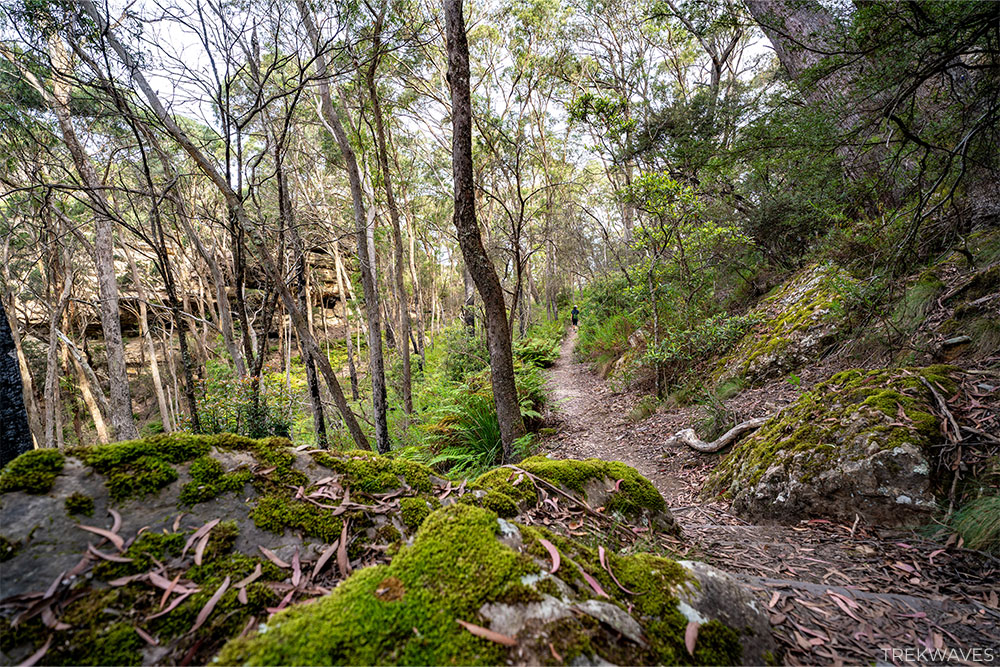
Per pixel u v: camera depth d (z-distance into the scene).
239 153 5.21
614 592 1.39
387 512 1.76
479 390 7.91
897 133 3.68
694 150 7.43
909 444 3.02
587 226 21.64
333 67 6.83
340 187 17.62
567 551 1.52
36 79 6.98
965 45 2.58
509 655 1.05
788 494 3.39
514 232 7.70
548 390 8.95
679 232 7.59
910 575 2.33
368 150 10.37
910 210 4.15
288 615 1.12
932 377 3.47
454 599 1.17
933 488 2.85
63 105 6.60
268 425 6.88
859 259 5.40
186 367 6.32
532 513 2.17
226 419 6.74
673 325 8.25
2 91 6.91
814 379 5.40
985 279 4.27
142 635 1.13
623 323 12.26
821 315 6.11
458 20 4.98
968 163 3.77
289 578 1.41
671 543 2.52
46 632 1.09
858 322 5.53
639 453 6.09
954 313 4.29
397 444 8.86
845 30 3.23
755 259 9.01
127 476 1.53
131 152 8.23
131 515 1.44
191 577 1.32
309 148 13.44
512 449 5.87
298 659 0.97
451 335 17.83
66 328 13.71
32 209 10.16
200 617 1.20
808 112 3.66
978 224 4.95
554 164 17.08
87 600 1.17
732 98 9.08
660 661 1.17
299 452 1.95
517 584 1.23
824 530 3.03
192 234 8.23
